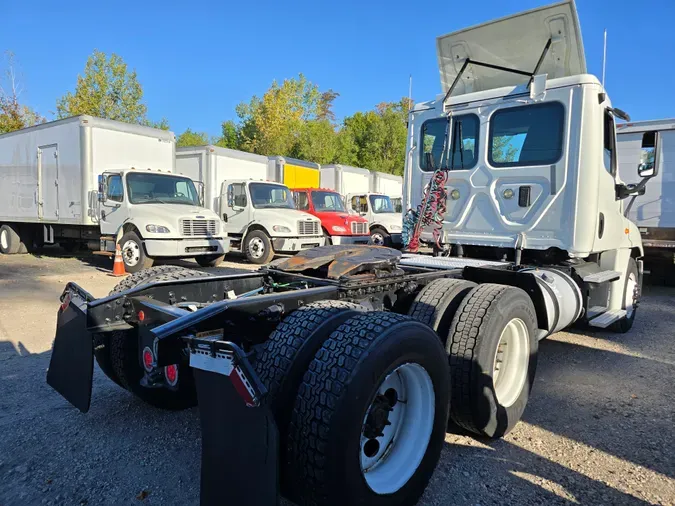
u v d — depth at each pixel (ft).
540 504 8.89
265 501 6.40
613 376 16.03
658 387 15.05
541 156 15.94
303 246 44.34
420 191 18.86
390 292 12.05
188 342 7.34
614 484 9.58
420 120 18.80
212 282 12.27
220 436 6.93
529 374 12.23
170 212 36.65
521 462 10.41
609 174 17.03
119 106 104.17
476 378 10.34
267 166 54.29
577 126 15.25
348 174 65.98
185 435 11.27
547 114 15.78
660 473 10.01
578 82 15.21
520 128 16.34
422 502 8.89
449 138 17.95
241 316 8.87
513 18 16.14
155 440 11.00
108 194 38.09
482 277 13.50
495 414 10.81
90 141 38.47
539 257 17.29
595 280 16.87
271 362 7.80
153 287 11.10
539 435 11.69
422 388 8.78
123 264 36.19
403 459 8.59
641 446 11.16
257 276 13.24
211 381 7.02
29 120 100.01
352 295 10.94
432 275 13.04
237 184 45.98
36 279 33.76
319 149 115.96
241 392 6.57
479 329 10.55
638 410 13.23
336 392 7.07
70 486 9.22
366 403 7.27
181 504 8.74
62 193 40.75
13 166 45.96
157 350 8.11
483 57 17.88
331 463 6.93
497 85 18.62
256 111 123.54
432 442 8.86
